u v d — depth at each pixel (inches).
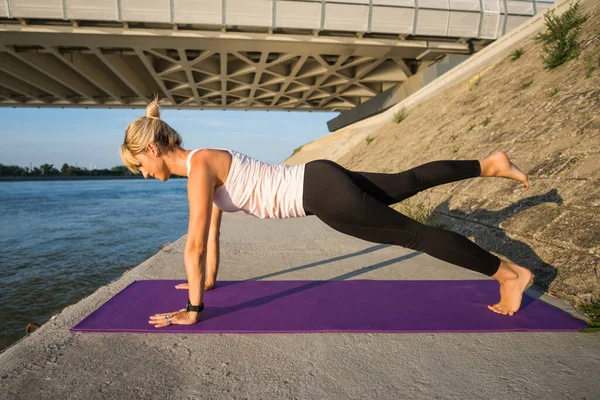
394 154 385.7
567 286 96.8
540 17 377.1
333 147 821.2
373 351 69.7
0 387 58.1
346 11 996.6
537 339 73.9
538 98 213.6
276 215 80.1
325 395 55.9
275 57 1190.3
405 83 1266.0
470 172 81.8
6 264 378.9
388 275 119.3
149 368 63.9
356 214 73.4
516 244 126.1
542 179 146.6
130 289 104.6
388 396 55.5
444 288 104.7
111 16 932.6
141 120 79.9
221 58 1172.5
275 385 58.6
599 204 112.9
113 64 1196.5
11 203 1235.9
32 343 73.5
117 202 1259.2
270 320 82.8
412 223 76.0
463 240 77.9
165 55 1152.2
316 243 171.9
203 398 55.4
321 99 1923.0
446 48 1097.4
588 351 68.7
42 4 904.9
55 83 1544.0
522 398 54.7
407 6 1010.7
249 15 977.5
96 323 81.6
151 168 82.1
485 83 351.3
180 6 948.6
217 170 78.4
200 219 77.3
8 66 1213.1
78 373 62.3
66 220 737.0
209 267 103.7
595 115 154.7
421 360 66.2
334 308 89.9
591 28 238.8
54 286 309.7
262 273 122.4
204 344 72.7
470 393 56.1
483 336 75.5
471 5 1035.3
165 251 154.8
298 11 987.9
